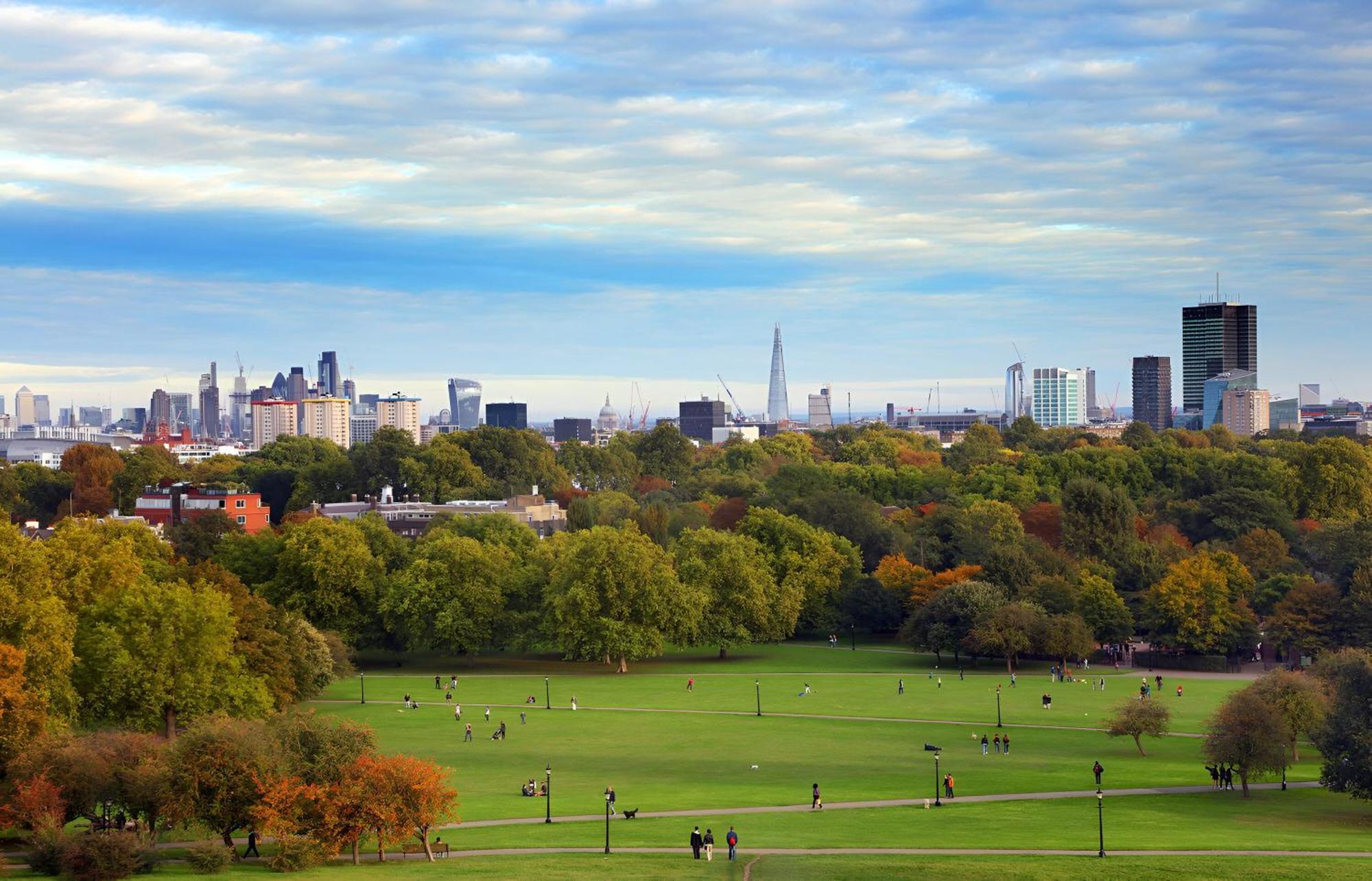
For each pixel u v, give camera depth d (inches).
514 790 5007.4
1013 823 4357.8
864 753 5723.4
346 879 3558.1
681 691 7396.7
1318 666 5910.4
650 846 4033.0
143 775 4010.8
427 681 7795.3
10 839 4084.6
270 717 5743.1
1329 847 3934.5
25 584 5654.5
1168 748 5792.3
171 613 5605.3
